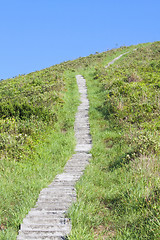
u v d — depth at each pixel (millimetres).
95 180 8562
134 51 50125
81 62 47031
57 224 5938
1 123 13312
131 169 8500
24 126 13141
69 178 8953
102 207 7004
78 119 16609
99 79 27891
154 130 11539
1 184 8188
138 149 9625
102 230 6000
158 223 5512
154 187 6898
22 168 9773
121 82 22250
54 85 24188
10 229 6000
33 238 5586
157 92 17906
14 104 16297
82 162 10578
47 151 11711
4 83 33219
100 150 11617
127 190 7109
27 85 27281
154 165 8102
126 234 5484
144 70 28359
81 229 5703
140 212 6188
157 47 50531
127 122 14227
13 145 11023
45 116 15523
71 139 13180
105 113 16828
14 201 7418
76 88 25031
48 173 9461
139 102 16422
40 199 7312
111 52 54219
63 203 6980
